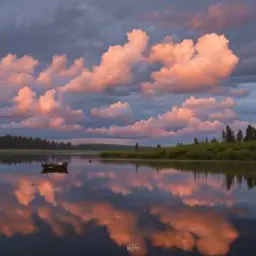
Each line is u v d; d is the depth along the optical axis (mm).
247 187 41438
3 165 98875
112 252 16234
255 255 15797
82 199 32094
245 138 177500
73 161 134625
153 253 16094
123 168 81688
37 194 35719
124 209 26906
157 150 149000
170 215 24625
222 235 19125
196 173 63219
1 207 27688
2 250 16562
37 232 19750
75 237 18703
